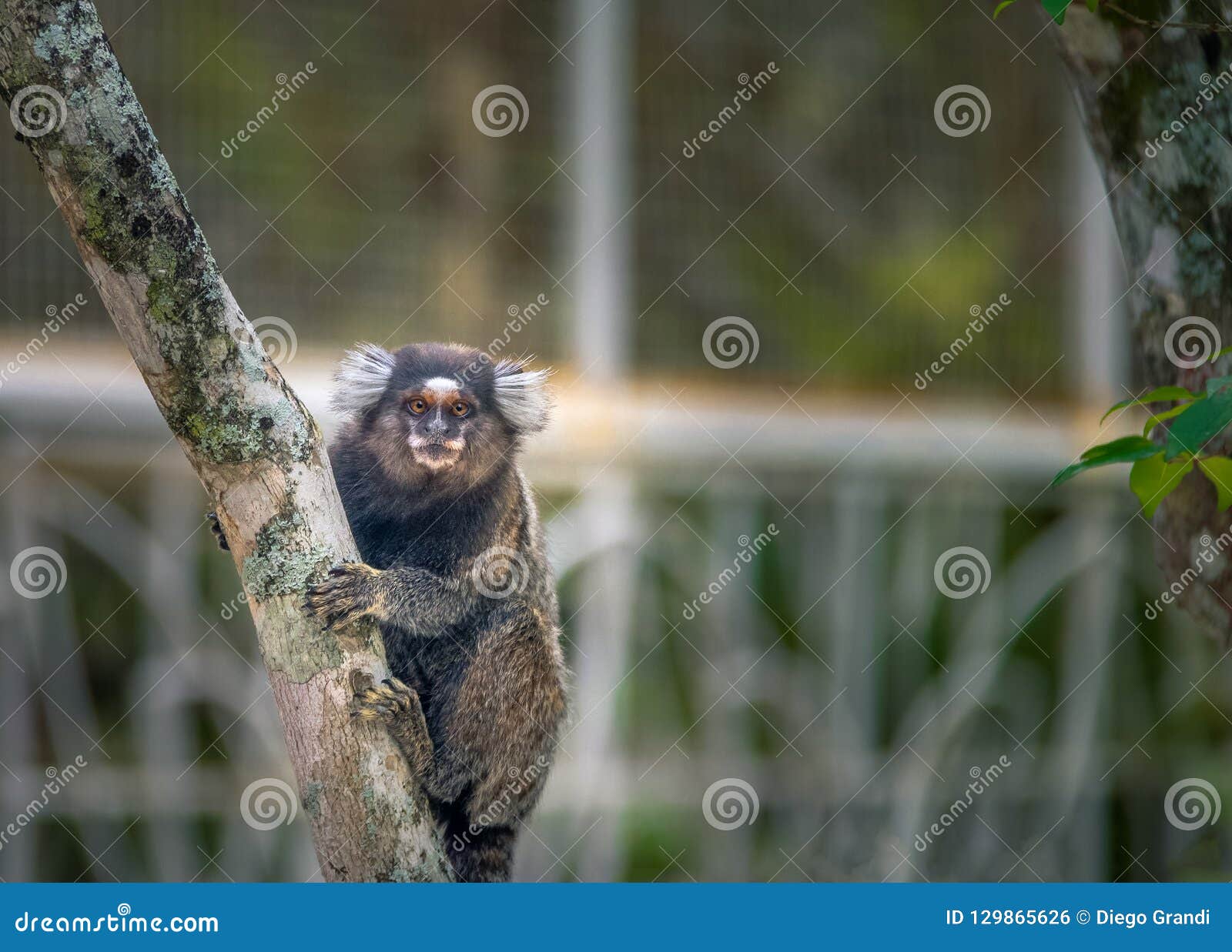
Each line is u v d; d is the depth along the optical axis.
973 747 9.40
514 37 9.76
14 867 7.87
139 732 8.26
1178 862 8.78
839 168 10.55
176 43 8.95
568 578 8.79
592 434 9.05
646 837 8.61
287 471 4.20
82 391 8.27
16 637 8.09
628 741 8.77
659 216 9.93
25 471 8.15
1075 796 9.41
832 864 8.97
